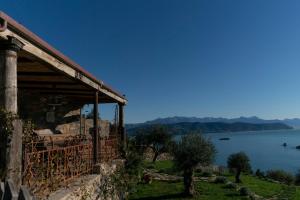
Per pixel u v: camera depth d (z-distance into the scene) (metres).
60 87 13.88
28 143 7.50
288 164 99.31
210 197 23.16
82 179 10.37
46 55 7.88
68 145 11.52
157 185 25.33
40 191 7.67
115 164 15.38
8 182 4.83
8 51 6.27
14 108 6.36
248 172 41.47
